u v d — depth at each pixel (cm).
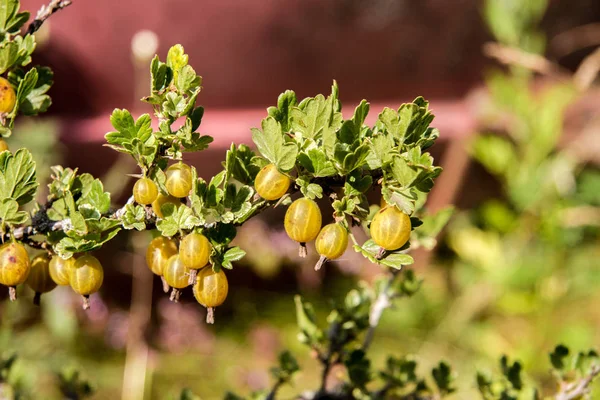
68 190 83
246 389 184
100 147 173
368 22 180
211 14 167
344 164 81
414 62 194
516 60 189
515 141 218
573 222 222
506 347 201
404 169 80
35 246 85
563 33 213
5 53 85
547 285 215
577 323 211
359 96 195
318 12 175
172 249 85
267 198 83
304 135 83
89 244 83
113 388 178
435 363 196
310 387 181
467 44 196
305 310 99
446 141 211
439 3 185
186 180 83
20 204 84
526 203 208
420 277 102
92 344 188
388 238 81
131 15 163
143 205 84
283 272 213
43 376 166
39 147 163
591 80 206
